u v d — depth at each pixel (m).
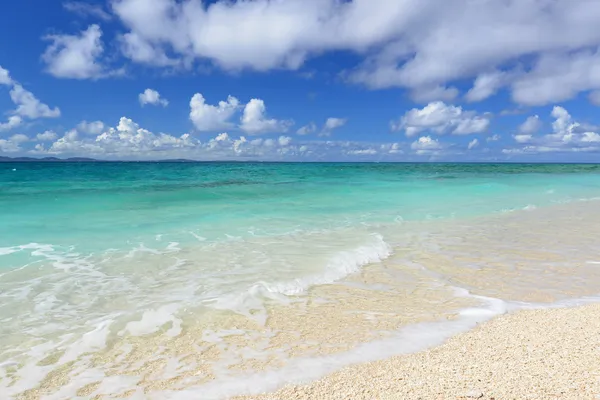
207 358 5.37
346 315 6.83
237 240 11.44
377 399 4.26
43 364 5.13
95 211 15.57
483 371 4.83
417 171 59.19
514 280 8.86
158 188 24.42
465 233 13.45
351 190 25.78
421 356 5.42
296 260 9.60
